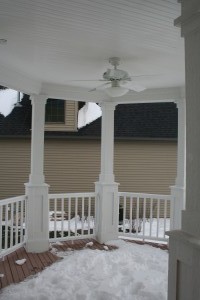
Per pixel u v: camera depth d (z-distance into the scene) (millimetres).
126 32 3193
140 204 9367
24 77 4887
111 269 4410
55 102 9648
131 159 9531
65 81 5164
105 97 5934
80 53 3832
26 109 10133
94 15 2830
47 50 3742
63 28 3109
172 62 4137
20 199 5172
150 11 2742
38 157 5430
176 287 2168
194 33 2104
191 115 2125
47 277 4086
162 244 5809
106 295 3537
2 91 10773
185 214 2148
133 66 4340
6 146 9398
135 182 9508
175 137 9367
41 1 2578
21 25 3047
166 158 9531
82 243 5809
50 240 5539
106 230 5926
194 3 2061
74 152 9469
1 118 9898
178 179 5535
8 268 4469
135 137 9359
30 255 5086
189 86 2148
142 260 4828
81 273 4254
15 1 2578
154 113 10297
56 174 9414
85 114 10078
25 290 3691
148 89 5633
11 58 4059
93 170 9484
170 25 3014
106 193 5953
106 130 5980
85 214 9195
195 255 1983
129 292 3656
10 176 9375
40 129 5453
